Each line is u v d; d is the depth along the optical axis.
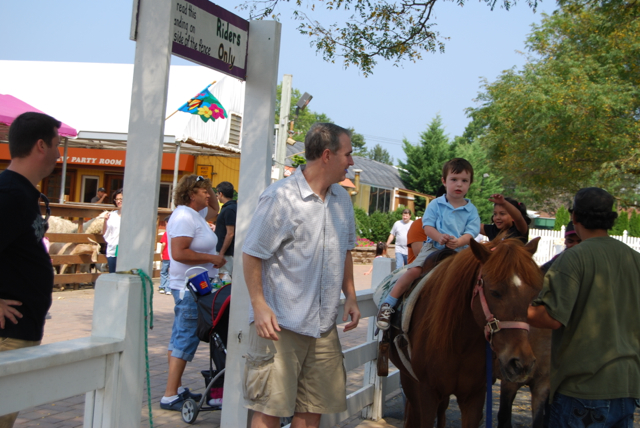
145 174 2.94
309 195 2.78
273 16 7.14
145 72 2.97
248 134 3.63
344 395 2.97
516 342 2.68
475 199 41.59
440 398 3.43
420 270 3.89
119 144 16.97
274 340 2.63
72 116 16.61
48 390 2.19
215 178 17.59
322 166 2.81
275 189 2.74
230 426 3.53
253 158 3.61
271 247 2.71
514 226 4.27
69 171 18.73
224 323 4.35
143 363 2.67
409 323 3.57
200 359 6.35
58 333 6.80
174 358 4.62
